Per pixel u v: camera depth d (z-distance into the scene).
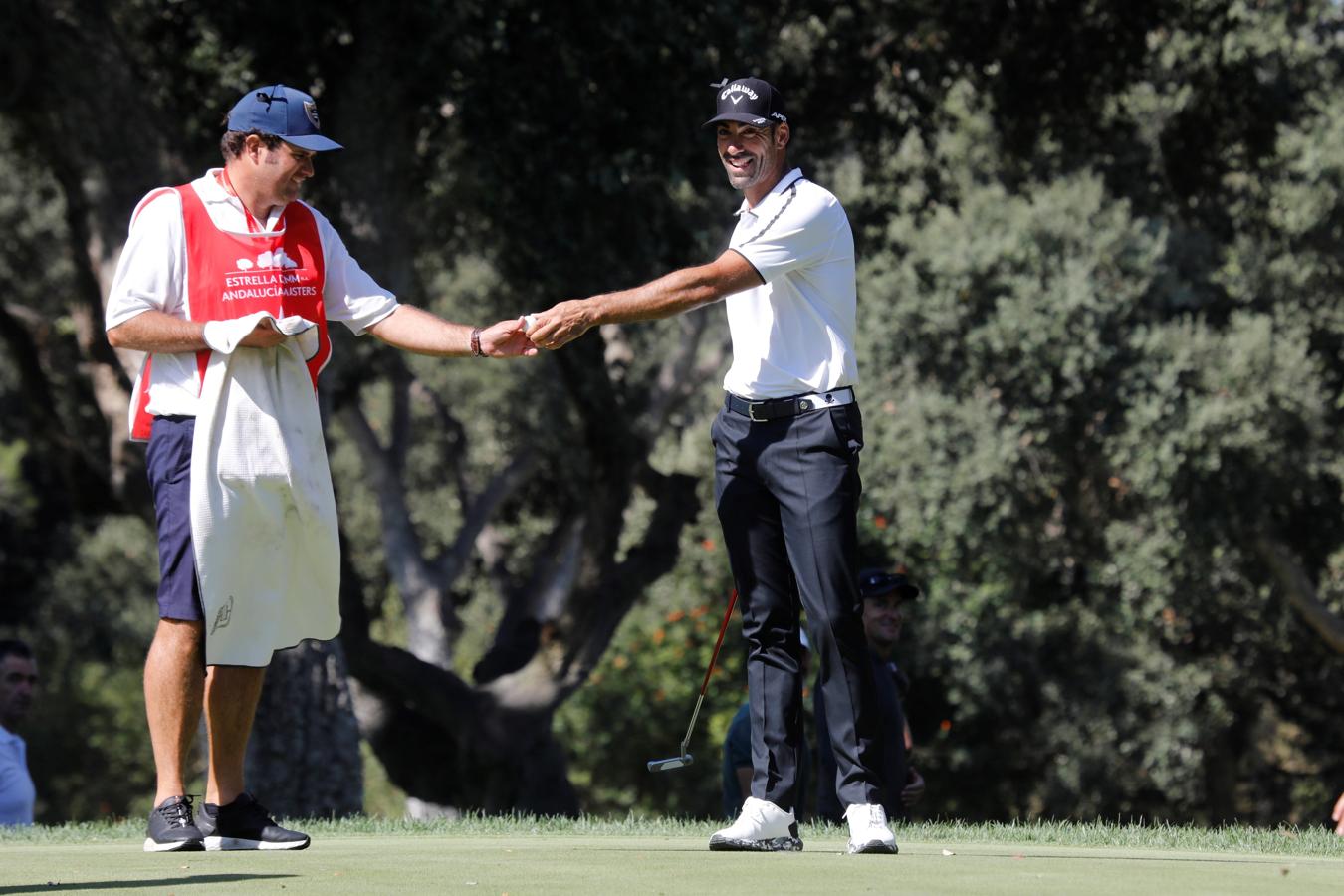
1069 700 77.50
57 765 113.94
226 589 14.97
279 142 15.41
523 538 95.19
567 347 52.16
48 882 11.71
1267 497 68.19
